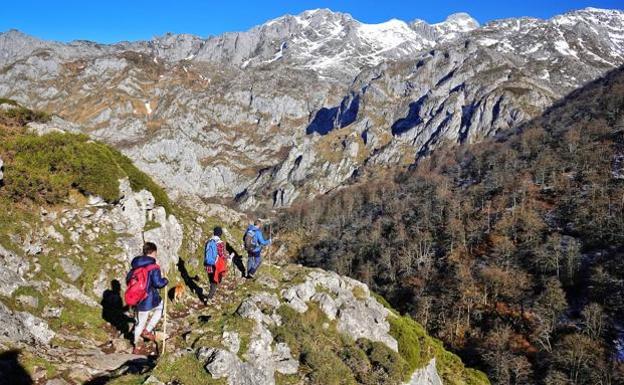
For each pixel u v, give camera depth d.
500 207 145.00
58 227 16.48
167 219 22.77
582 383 70.25
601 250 104.12
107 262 16.48
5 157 18.23
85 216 17.95
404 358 20.80
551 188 147.75
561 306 89.69
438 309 103.62
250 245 20.16
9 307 11.88
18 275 13.29
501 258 114.06
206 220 30.44
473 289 105.44
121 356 12.52
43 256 14.89
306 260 156.12
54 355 11.28
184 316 16.34
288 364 14.98
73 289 14.60
